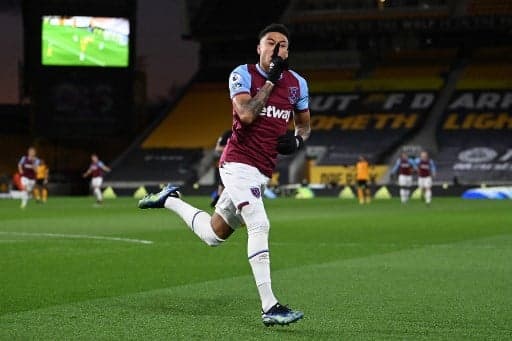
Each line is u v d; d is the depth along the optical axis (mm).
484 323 8953
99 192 44281
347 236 21641
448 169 60219
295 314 8359
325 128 65562
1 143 70188
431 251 17562
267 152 8977
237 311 9688
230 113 68625
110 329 8547
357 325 8836
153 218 29875
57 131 65812
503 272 13711
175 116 69500
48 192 64062
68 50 65000
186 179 63938
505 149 60688
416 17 66562
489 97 65625
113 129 66062
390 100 67312
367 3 68188
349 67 71312
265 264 8633
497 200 50062
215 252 17031
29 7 65750
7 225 25781
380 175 60875
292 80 9156
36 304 10203
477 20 65688
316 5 68938
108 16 65125
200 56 74000
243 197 8859
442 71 69125
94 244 18875
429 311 9750
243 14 69688
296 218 30156
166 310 9758
